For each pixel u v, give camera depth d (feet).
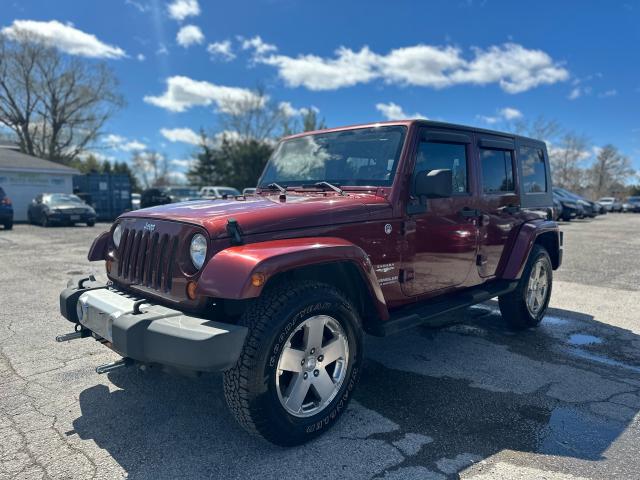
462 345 15.52
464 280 13.97
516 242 16.02
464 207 13.64
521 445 9.37
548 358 14.35
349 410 10.78
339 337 9.86
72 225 66.69
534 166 17.87
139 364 9.85
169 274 9.46
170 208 10.73
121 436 9.62
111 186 88.74
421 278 12.37
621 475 8.41
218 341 7.97
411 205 11.79
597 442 9.53
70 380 12.34
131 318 8.75
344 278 10.61
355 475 8.34
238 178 153.48
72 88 152.46
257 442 9.39
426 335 16.58
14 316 18.21
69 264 30.73
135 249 10.48
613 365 13.85
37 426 10.01
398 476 8.32
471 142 14.11
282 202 10.62
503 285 15.44
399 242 11.60
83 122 156.56
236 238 8.86
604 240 49.57
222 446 9.25
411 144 11.98
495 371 13.25
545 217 18.40
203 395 11.49
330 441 9.45
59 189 85.51
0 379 12.40
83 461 8.75
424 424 10.16
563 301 21.86
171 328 8.27
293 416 9.03
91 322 10.09
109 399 11.26
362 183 12.09
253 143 155.94
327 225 10.16
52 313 18.66
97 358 13.87
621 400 11.46
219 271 8.32
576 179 228.43
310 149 13.96
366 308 10.94
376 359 14.17
